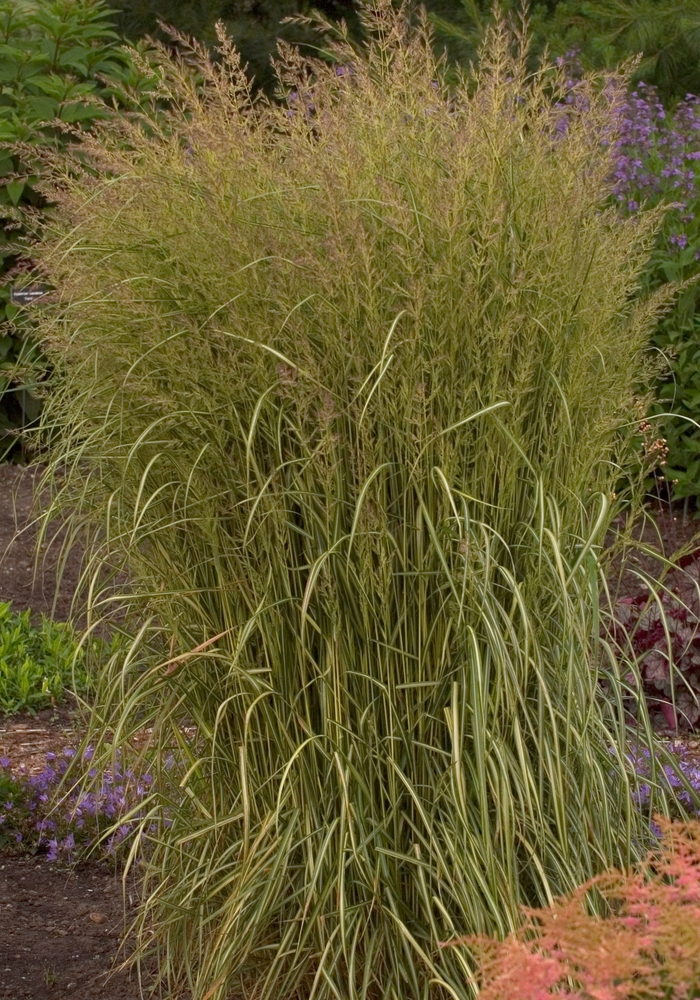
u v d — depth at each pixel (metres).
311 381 2.62
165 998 3.13
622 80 3.12
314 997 2.78
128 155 3.05
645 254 3.19
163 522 2.86
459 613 2.59
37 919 3.66
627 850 2.69
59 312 2.96
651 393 3.17
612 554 3.27
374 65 3.15
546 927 1.78
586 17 10.54
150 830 3.62
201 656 2.80
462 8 10.92
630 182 8.10
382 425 2.71
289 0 12.24
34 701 5.45
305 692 2.72
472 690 2.52
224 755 2.89
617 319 3.28
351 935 2.72
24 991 3.19
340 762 2.61
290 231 2.71
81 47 8.01
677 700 5.23
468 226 2.69
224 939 2.69
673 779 3.99
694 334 7.31
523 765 2.53
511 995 1.69
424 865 2.58
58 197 3.02
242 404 2.77
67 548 3.14
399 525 2.74
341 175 2.74
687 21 9.91
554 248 2.73
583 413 2.89
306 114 3.04
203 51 3.14
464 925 2.66
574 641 2.72
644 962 1.71
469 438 2.74
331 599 2.63
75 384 3.07
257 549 2.79
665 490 7.41
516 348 2.77
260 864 2.64
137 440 2.69
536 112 3.07
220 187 2.73
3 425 8.00
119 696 3.07
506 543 2.75
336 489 2.65
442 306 2.68
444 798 2.69
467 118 2.91
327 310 2.64
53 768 4.53
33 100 7.57
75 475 3.08
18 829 4.23
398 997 2.68
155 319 2.70
